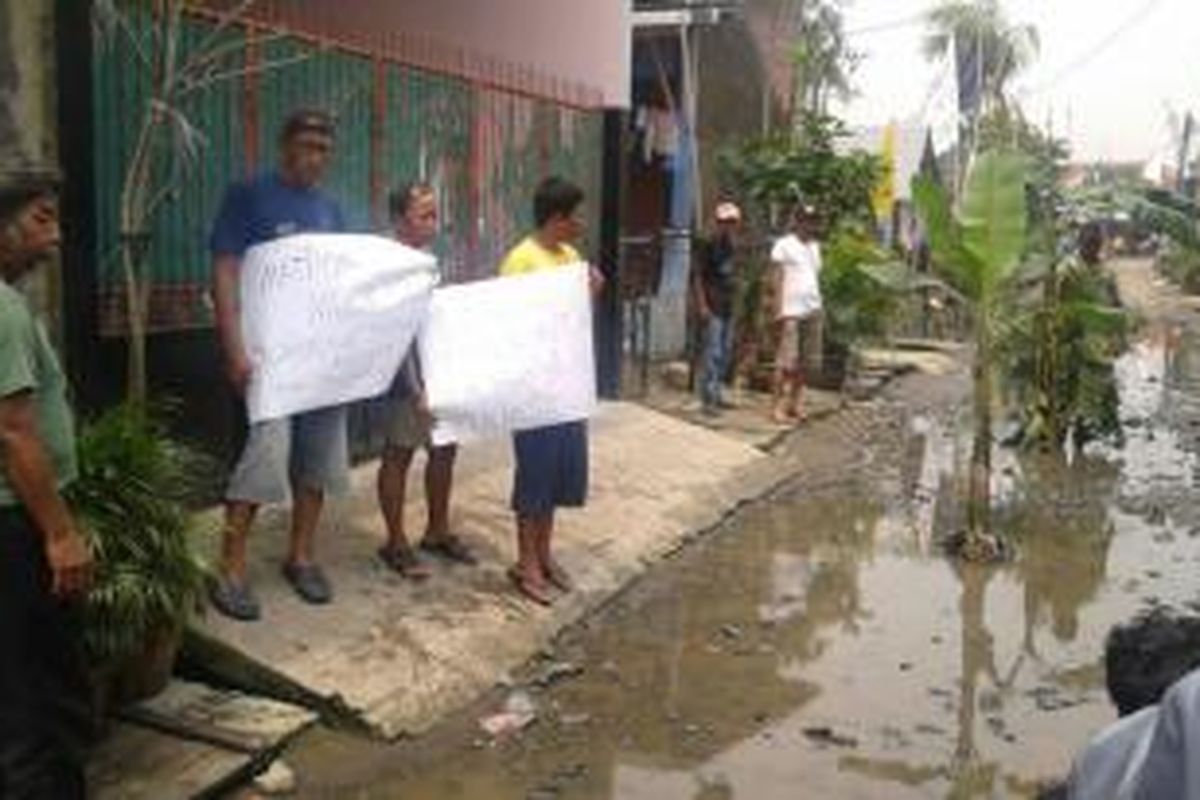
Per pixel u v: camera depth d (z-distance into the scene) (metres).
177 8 5.97
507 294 6.71
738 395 14.86
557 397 6.79
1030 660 7.09
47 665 4.22
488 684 6.25
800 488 11.02
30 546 4.07
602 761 5.61
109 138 6.50
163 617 5.08
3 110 5.66
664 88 17.08
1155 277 46.59
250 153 7.39
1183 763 2.06
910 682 6.69
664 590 8.05
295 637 5.95
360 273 6.11
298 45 7.71
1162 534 9.91
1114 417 12.94
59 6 6.04
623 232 12.37
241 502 5.95
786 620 7.59
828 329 15.91
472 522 7.82
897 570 8.73
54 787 4.25
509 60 11.40
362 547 7.07
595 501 8.91
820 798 5.39
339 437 6.28
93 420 5.83
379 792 5.20
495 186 10.08
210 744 5.22
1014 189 8.95
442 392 6.61
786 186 15.80
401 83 8.81
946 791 5.50
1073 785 2.28
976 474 9.16
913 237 26.03
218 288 5.98
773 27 20.52
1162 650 2.46
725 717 6.14
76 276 6.23
